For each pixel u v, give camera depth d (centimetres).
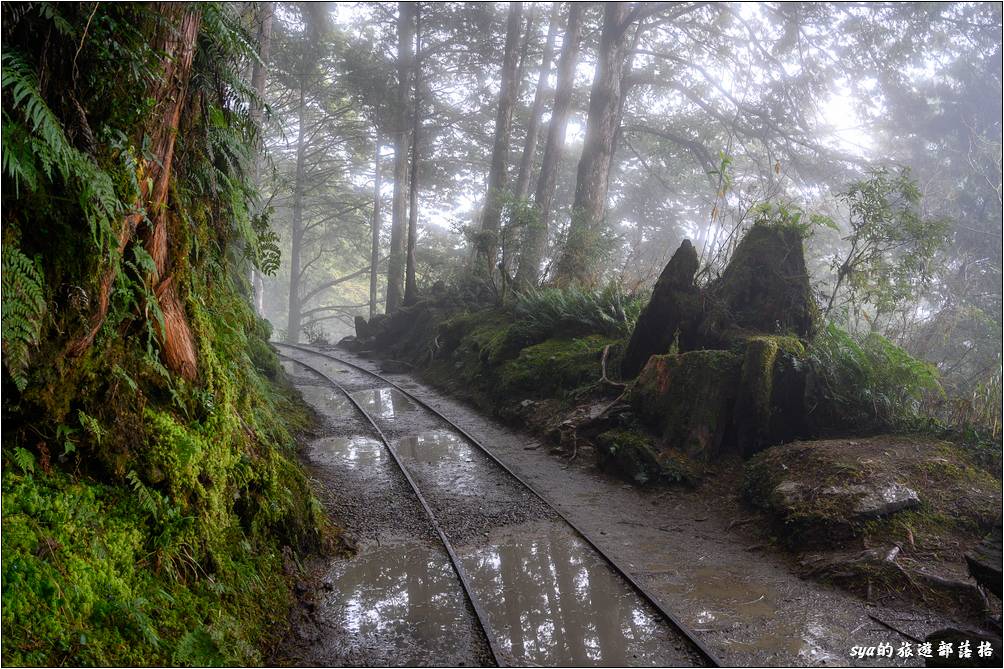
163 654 304
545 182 2214
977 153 1953
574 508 773
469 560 611
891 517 634
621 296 1454
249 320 675
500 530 697
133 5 353
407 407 1348
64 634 264
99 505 332
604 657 451
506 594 543
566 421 1048
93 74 338
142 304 391
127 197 353
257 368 1148
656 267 2069
